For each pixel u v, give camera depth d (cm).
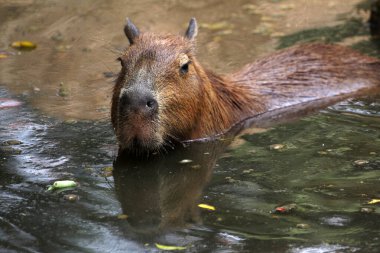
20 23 2647
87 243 1130
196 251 1094
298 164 1476
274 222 1197
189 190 1361
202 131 1686
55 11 2769
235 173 1443
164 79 1525
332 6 2825
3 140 1620
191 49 1647
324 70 2058
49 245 1123
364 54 2234
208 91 1705
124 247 1114
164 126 1540
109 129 1698
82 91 1983
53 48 2391
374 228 1161
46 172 1441
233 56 2294
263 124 1792
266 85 1959
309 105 1919
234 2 2917
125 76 1537
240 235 1148
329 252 1080
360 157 1500
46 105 1869
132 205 1289
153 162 1520
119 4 2848
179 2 2892
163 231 1172
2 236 1155
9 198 1307
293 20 2675
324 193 1316
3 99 1912
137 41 1628
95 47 2394
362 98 1953
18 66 2214
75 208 1269
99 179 1415
